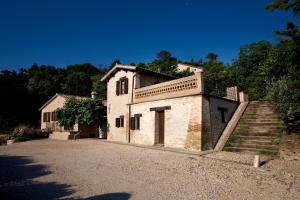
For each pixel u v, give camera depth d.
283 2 8.83
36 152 14.30
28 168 9.58
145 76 19.47
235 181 7.41
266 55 27.05
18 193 6.42
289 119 12.80
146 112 17.06
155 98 16.53
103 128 23.94
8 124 35.97
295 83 12.05
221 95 16.61
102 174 8.38
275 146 11.76
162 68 38.66
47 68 67.88
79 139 22.64
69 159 11.50
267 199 5.96
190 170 8.79
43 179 7.84
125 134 18.98
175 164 9.83
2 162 11.07
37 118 40.66
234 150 12.64
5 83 37.66
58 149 15.48
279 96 12.93
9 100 37.28
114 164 10.02
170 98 15.23
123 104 19.67
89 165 9.92
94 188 6.82
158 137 16.22
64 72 65.25
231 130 14.55
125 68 19.34
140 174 8.31
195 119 13.46
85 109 22.73
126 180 7.59
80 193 6.39
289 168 8.95
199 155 11.62
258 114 15.66
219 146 13.38
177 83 15.16
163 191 6.54
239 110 16.88
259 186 6.93
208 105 13.90
